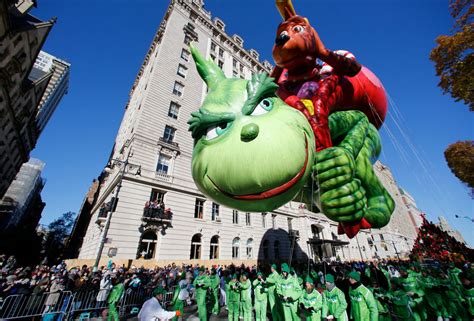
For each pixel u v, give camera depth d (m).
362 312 4.72
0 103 22.41
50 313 6.96
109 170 14.36
